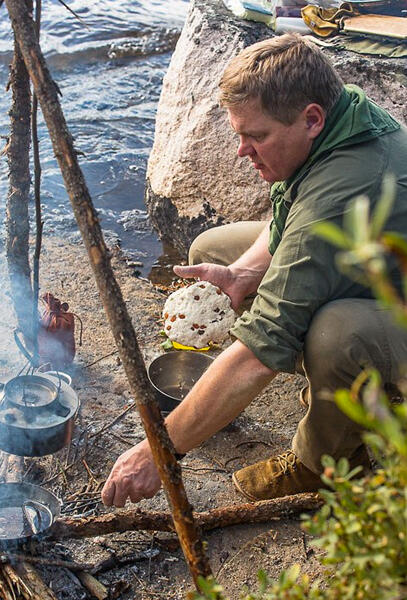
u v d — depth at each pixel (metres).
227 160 4.50
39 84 2.07
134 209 5.31
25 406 2.66
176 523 2.00
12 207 2.89
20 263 3.00
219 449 3.18
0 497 2.61
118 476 2.46
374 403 1.18
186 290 3.15
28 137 2.78
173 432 2.52
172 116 4.81
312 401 2.66
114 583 2.52
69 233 4.84
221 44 4.56
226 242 3.55
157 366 3.33
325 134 2.59
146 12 8.34
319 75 2.51
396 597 1.33
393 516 1.35
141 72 7.30
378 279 1.11
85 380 3.52
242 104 2.55
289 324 2.49
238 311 3.49
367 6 4.88
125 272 4.59
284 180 2.77
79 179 2.04
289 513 2.77
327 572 1.65
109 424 3.23
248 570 2.62
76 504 2.82
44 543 2.50
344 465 1.47
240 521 2.75
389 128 2.66
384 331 2.51
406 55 4.48
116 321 2.02
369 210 2.49
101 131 6.26
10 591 2.32
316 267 2.47
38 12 2.28
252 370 2.49
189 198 4.69
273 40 2.60
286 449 3.21
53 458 3.02
